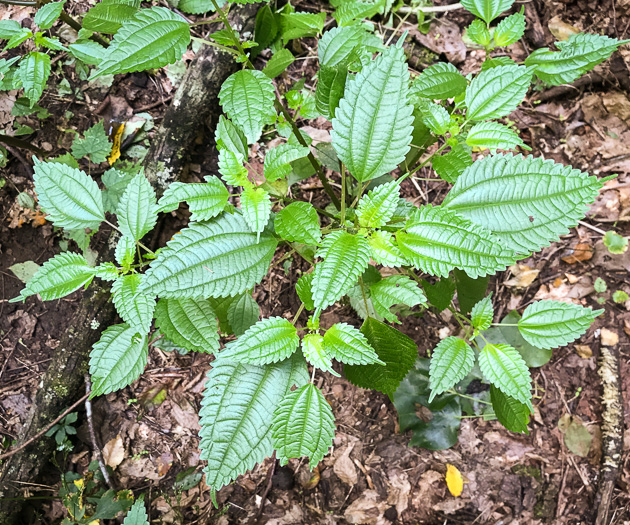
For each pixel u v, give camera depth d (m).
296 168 0.45
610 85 0.57
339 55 0.38
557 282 0.55
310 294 0.31
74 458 0.50
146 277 0.29
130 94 0.54
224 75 0.50
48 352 0.52
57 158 0.51
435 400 0.52
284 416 0.30
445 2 0.58
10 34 0.35
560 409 0.53
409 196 0.56
